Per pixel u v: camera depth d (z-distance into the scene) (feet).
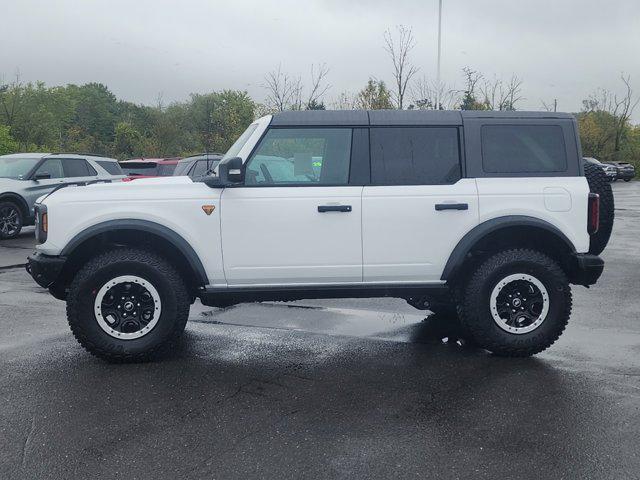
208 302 17.51
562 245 17.52
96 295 16.39
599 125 178.81
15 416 13.25
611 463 11.19
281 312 22.48
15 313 22.33
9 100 119.96
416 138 17.28
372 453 11.59
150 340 16.63
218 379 15.57
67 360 17.03
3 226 42.32
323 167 17.15
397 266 17.12
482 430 12.56
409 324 20.90
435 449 11.74
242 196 16.74
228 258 16.84
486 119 17.43
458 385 15.14
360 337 19.38
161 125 119.24
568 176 17.43
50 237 16.46
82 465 11.14
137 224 16.43
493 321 17.16
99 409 13.64
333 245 16.96
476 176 17.25
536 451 11.65
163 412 13.50
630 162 176.04
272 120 17.07
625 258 34.86
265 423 12.92
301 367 16.52
